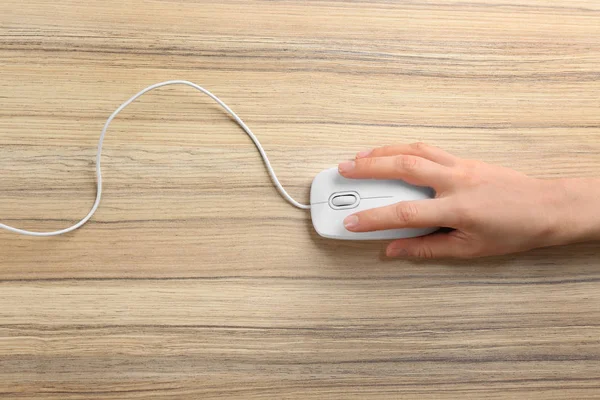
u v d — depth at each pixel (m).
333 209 0.68
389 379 0.67
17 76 0.68
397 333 0.68
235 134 0.69
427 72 0.72
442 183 0.67
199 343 0.66
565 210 0.68
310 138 0.70
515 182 0.68
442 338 0.68
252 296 0.67
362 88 0.71
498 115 0.72
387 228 0.66
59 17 0.69
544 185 0.69
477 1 0.75
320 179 0.68
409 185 0.68
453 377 0.68
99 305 0.66
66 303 0.65
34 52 0.69
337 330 0.67
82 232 0.66
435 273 0.69
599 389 0.69
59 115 0.68
